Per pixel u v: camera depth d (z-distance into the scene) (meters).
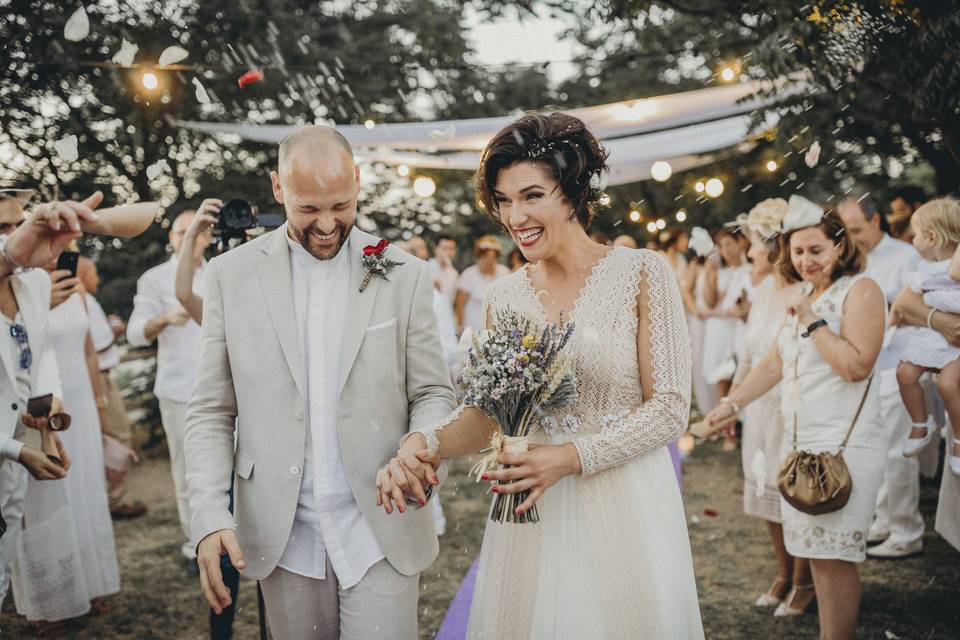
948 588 4.19
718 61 8.48
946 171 6.39
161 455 8.65
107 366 6.14
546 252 2.21
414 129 7.09
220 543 2.25
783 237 3.85
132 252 9.02
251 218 3.64
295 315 2.47
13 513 3.09
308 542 2.46
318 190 2.27
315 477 2.43
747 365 4.29
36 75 7.18
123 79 7.95
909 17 3.78
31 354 3.12
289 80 8.83
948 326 3.62
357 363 2.43
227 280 2.48
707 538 5.27
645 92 12.15
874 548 4.73
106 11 7.68
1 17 6.93
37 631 4.25
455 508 6.22
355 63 9.57
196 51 8.37
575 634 2.21
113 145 8.68
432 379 2.53
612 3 5.36
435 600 4.46
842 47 4.12
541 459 2.07
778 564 4.41
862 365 3.15
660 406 2.14
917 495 4.66
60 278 3.33
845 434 3.24
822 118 5.86
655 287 2.21
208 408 2.46
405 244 8.73
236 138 9.60
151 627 4.29
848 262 3.31
